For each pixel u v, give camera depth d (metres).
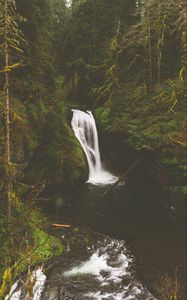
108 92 30.23
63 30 39.66
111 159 27.52
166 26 26.91
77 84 35.53
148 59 28.33
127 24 34.00
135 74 29.98
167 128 23.03
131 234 17.80
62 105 25.17
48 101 22.84
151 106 25.23
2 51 14.41
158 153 22.38
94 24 35.50
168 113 23.88
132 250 16.20
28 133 18.47
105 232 17.81
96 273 14.19
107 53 31.84
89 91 34.00
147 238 17.45
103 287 13.34
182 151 21.39
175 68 27.67
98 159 28.34
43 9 22.14
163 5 27.39
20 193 17.38
